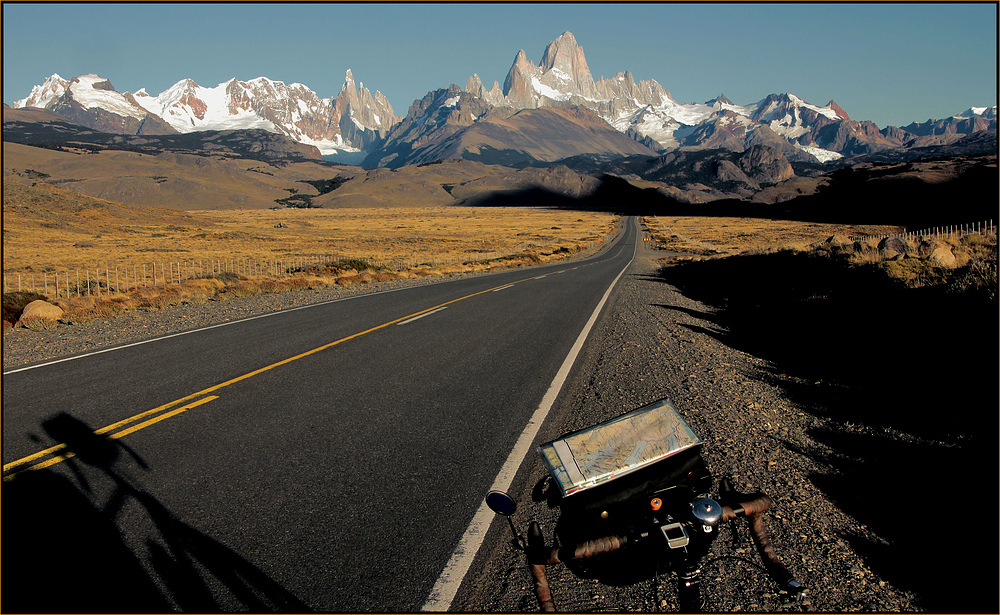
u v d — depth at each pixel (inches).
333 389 276.5
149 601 113.9
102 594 115.7
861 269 559.5
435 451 198.1
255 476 176.1
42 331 480.4
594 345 396.2
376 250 3009.4
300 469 181.8
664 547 85.0
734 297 710.5
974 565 127.4
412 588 120.8
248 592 118.1
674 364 343.0
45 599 113.5
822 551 135.3
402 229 5753.0
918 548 135.5
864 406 253.8
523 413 241.3
